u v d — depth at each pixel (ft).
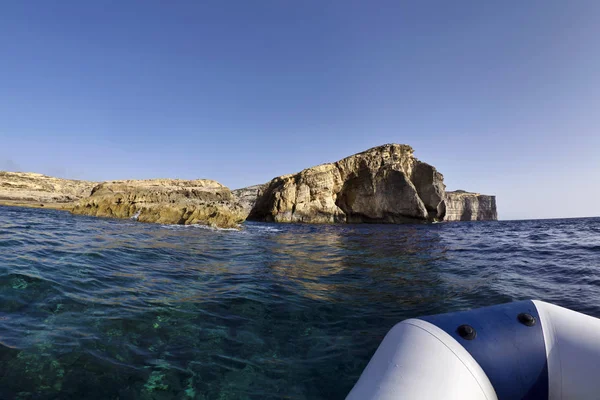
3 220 42.22
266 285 18.06
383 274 22.09
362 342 10.98
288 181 135.03
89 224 48.01
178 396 7.64
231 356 9.73
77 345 9.34
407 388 5.10
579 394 5.71
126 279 17.04
